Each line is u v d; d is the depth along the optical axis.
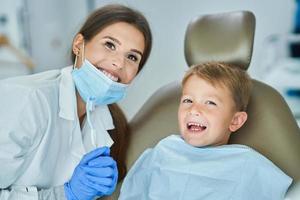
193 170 1.06
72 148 1.00
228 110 1.09
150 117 1.24
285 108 1.11
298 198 0.97
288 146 1.05
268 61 2.77
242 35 1.12
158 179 1.09
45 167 0.93
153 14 2.71
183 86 1.14
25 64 2.81
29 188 0.89
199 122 1.08
